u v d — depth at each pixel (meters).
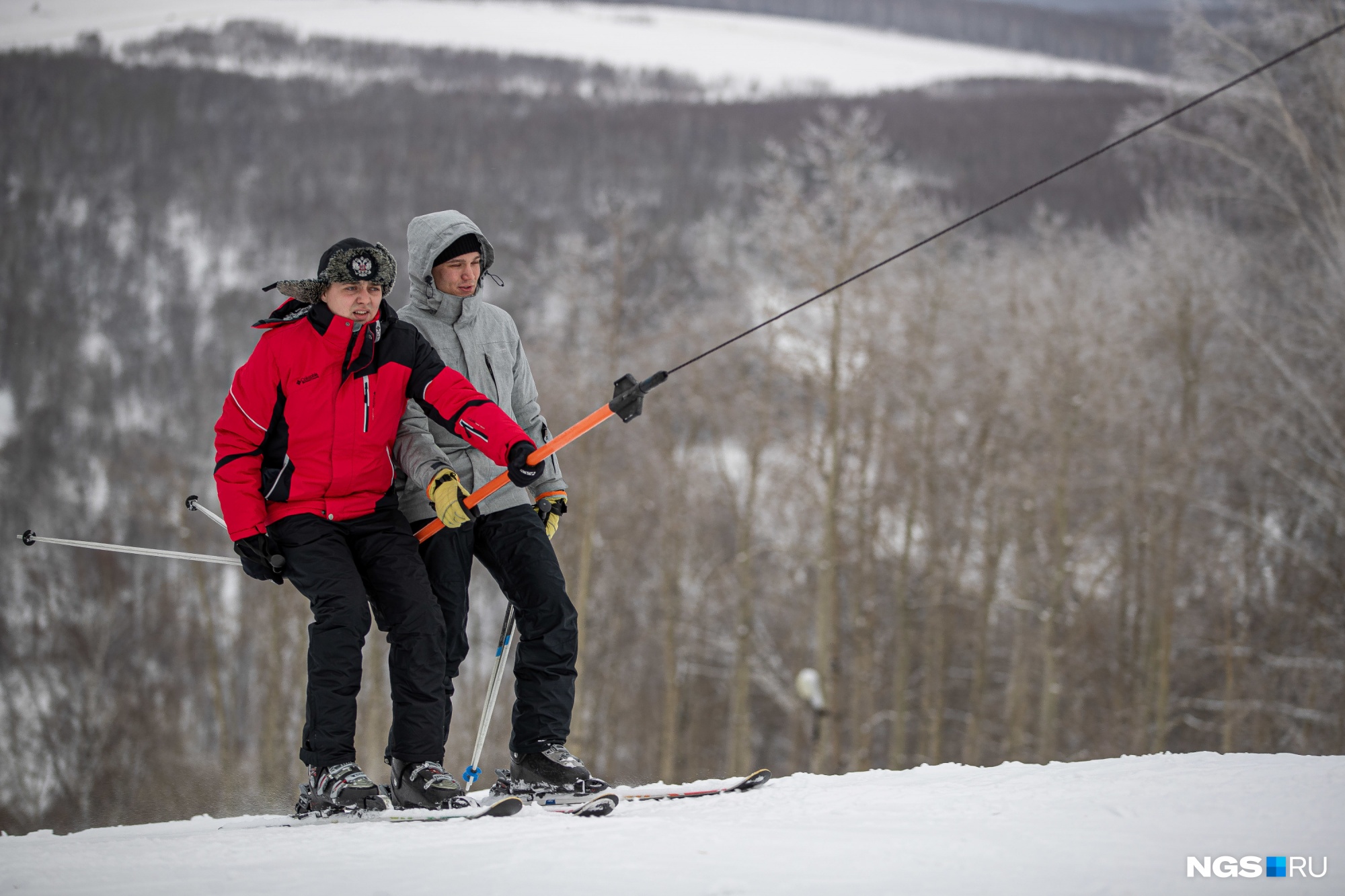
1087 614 55.03
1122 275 55.62
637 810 7.91
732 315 51.75
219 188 188.62
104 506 85.69
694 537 63.03
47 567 70.06
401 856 6.20
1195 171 51.25
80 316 132.88
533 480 8.77
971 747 54.12
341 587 8.52
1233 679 50.34
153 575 73.25
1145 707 50.34
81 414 110.62
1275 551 51.69
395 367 8.89
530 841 6.41
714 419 54.91
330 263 8.47
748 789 8.91
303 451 8.68
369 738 49.91
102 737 63.84
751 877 5.43
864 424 53.44
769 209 50.19
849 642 68.31
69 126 193.50
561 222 120.31
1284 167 47.53
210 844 6.88
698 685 76.75
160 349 132.75
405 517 9.54
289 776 59.16
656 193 153.88
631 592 67.56
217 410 119.00
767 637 68.81
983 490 55.69
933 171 109.75
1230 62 46.62
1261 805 6.79
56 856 6.74
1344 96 43.69
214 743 71.81
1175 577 50.09
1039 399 50.09
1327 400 46.34
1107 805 7.01
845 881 5.34
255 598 66.50
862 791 8.08
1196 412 50.69
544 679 9.15
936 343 53.03
